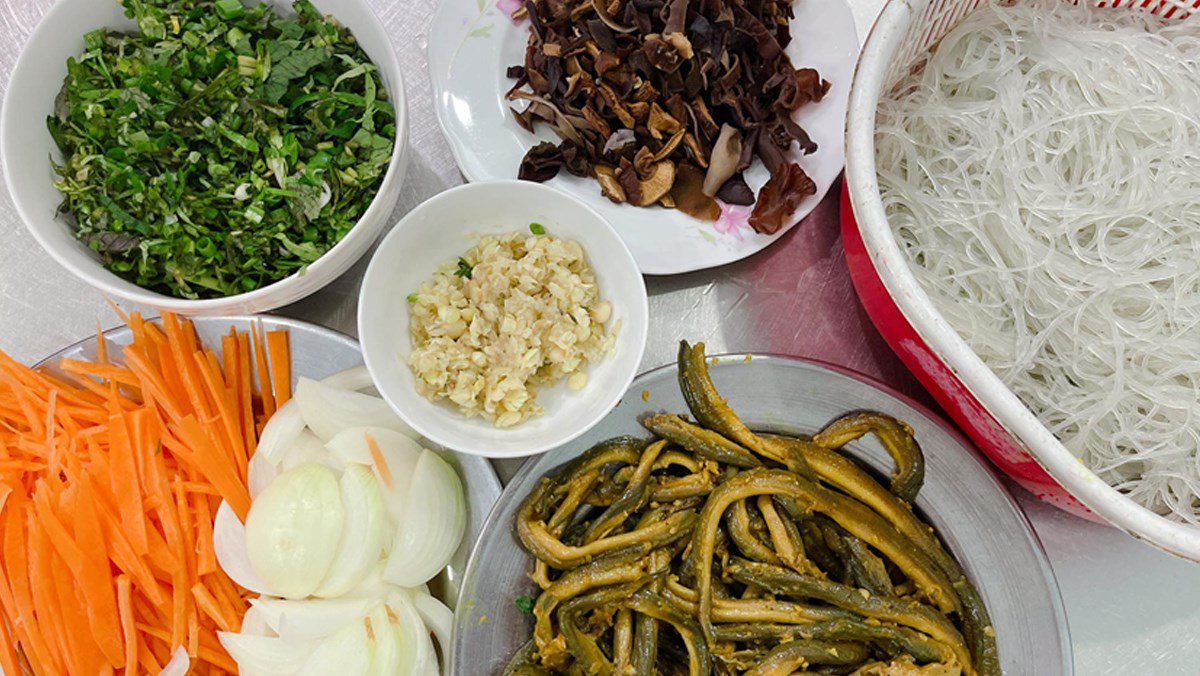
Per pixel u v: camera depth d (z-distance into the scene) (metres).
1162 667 0.45
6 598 0.41
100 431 0.43
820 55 0.47
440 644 0.44
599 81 0.45
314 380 0.44
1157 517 0.34
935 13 0.40
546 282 0.42
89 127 0.42
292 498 0.42
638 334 0.42
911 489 0.42
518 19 0.47
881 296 0.40
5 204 0.48
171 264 0.42
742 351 0.47
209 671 0.43
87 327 0.48
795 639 0.41
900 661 0.40
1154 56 0.42
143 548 0.41
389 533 0.44
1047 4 0.43
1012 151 0.42
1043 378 0.43
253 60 0.43
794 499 0.41
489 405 0.41
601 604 0.41
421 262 0.44
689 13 0.44
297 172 0.43
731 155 0.45
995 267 0.42
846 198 0.40
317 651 0.41
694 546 0.41
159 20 0.43
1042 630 0.42
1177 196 0.41
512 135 0.47
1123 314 0.41
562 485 0.42
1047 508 0.46
